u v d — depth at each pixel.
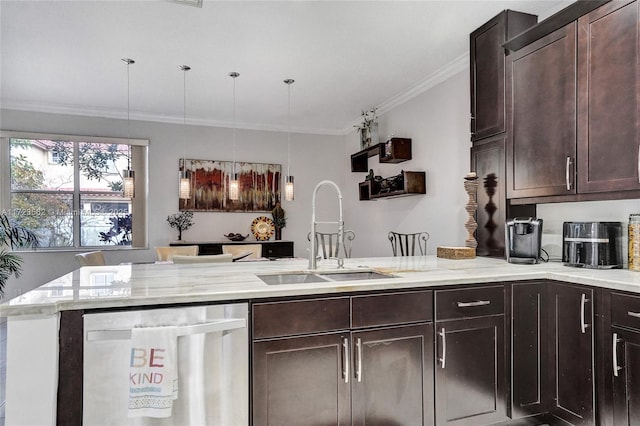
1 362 3.23
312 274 2.17
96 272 2.10
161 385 1.36
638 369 1.63
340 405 1.68
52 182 5.06
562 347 1.99
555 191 2.25
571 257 2.27
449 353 1.88
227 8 2.65
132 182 3.97
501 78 2.69
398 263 2.51
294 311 1.62
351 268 2.28
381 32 3.01
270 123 5.88
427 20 2.83
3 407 2.52
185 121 5.55
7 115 4.80
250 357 1.55
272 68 3.73
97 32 2.98
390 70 3.79
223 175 5.72
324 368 1.66
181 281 1.78
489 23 2.80
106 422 1.38
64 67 3.67
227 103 4.86
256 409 1.55
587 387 1.85
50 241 5.05
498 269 2.19
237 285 1.67
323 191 6.27
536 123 2.38
